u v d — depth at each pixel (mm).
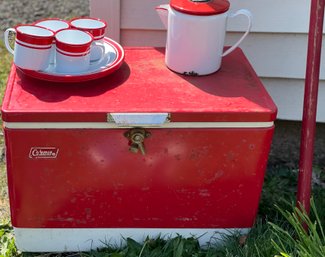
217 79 1759
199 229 1786
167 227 1775
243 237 1787
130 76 1744
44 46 1601
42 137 1563
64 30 1670
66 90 1634
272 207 1984
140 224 1763
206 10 1668
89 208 1714
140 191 1689
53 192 1670
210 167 1656
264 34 2166
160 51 1938
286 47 2186
